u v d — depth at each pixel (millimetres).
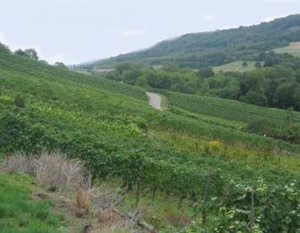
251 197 8047
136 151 22391
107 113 56219
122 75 160500
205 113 102125
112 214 10664
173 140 52469
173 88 147375
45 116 36250
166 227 11891
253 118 100312
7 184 11586
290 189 8438
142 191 22094
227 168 30625
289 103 121812
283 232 8203
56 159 14992
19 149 23562
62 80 86688
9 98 46438
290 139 73812
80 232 9602
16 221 9305
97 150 22281
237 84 133875
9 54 111688
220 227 8117
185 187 21391
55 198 11633
